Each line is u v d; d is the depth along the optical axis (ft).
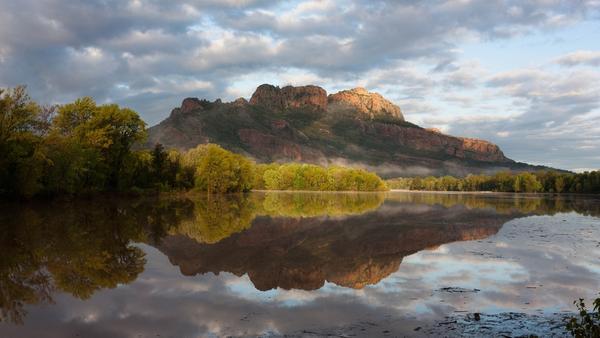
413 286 64.85
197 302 55.77
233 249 97.81
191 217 165.99
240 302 55.93
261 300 57.00
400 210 232.94
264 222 156.25
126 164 259.39
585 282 67.00
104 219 147.74
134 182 291.38
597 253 94.17
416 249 100.42
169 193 321.32
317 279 69.97
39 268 75.20
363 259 87.81
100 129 233.14
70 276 69.92
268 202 290.56
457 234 127.75
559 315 49.83
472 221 168.55
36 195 200.13
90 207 191.21
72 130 232.94
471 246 104.78
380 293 60.70
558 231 134.51
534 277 70.79
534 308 52.85
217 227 137.08
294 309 52.70
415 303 55.31
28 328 45.65
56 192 207.21
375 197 436.35
